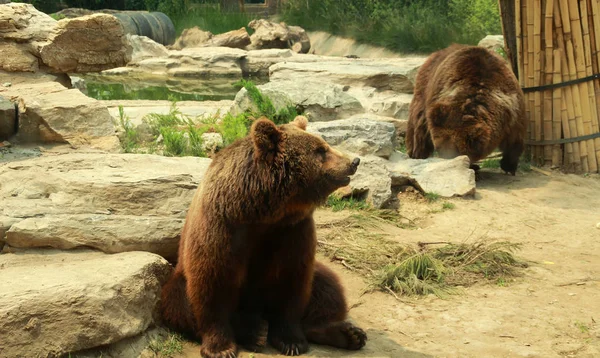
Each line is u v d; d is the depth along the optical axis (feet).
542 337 18.40
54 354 14.48
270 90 39.01
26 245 18.11
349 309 20.02
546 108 36.40
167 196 20.66
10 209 18.86
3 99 27.84
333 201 28.25
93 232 18.60
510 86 33.14
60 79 34.86
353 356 16.97
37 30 33.47
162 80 67.00
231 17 98.07
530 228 27.32
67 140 27.84
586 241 26.04
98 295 15.38
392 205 29.12
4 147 26.91
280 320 17.10
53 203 19.65
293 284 16.72
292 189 15.69
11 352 13.98
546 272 22.93
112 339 15.40
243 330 17.42
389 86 46.70
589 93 35.42
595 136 35.58
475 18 74.33
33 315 14.39
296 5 97.45
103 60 34.83
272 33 82.33
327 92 40.14
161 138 33.24
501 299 20.89
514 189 32.58
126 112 39.93
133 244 18.93
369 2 88.99
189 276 16.24
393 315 19.77
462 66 32.91
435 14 82.53
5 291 14.73
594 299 20.90
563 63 35.63
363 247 24.25
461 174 30.96
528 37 36.17
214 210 15.79
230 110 38.32
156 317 17.33
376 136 32.58
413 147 36.45
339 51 83.46
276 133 15.66
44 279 15.67
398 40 77.87
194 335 17.29
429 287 21.44
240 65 72.69
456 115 32.65
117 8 101.81
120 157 23.71
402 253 23.58
